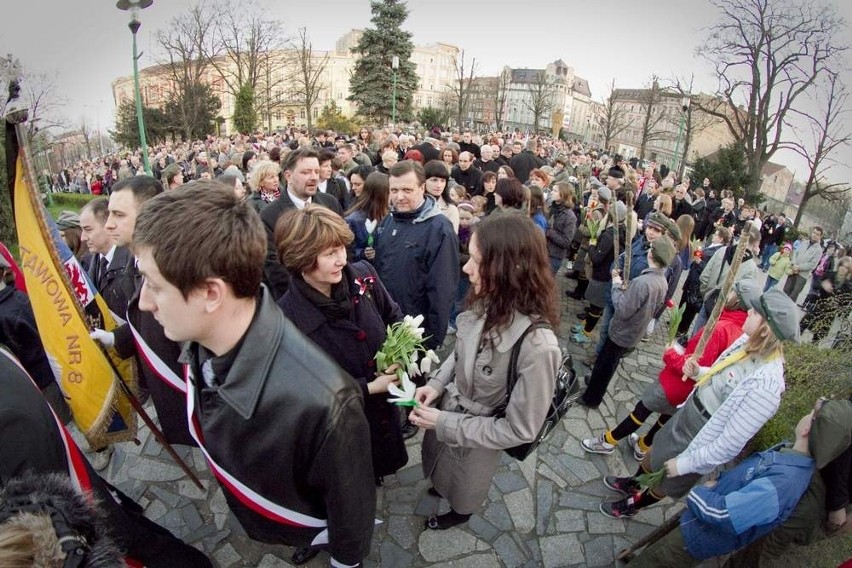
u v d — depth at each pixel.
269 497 1.28
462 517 2.41
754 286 2.51
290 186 3.23
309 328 2.02
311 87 36.94
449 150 7.80
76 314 2.03
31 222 1.89
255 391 1.11
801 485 1.72
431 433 2.20
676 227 4.45
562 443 3.31
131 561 1.63
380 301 2.43
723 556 2.45
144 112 34.81
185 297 1.01
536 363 1.66
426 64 82.12
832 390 3.07
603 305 4.63
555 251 5.18
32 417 1.23
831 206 24.02
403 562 2.36
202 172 10.08
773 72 21.28
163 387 2.23
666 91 26.19
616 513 2.69
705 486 1.91
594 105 63.72
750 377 2.00
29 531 0.89
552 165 13.35
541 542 2.52
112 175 19.56
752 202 21.47
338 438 1.16
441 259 3.10
